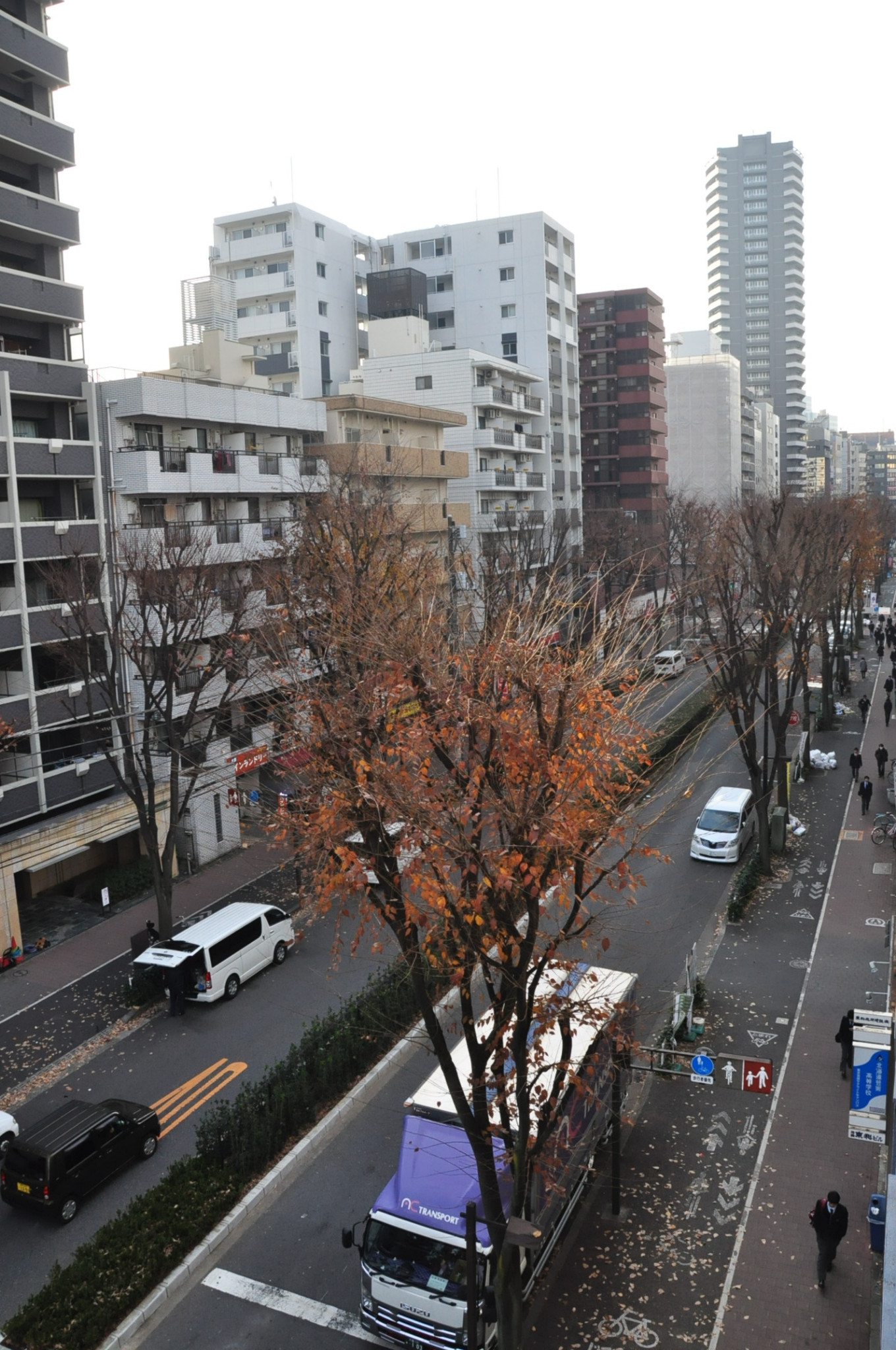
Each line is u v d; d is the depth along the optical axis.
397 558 23.30
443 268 70.81
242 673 26.97
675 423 112.44
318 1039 19.89
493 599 16.47
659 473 87.00
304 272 65.56
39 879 29.17
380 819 10.63
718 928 25.83
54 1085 19.94
